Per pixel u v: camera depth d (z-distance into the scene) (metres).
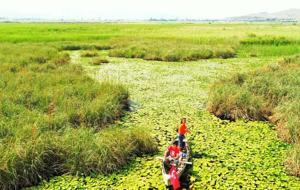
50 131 14.98
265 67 29.27
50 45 48.28
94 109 18.06
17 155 12.68
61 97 19.77
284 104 19.36
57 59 33.44
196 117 19.80
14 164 12.45
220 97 20.72
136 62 38.22
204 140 16.59
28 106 18.78
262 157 14.84
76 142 13.95
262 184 12.68
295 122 16.81
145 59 40.56
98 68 33.91
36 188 12.38
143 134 15.58
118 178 13.08
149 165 14.06
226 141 16.48
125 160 14.20
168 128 18.08
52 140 13.98
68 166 13.41
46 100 19.34
